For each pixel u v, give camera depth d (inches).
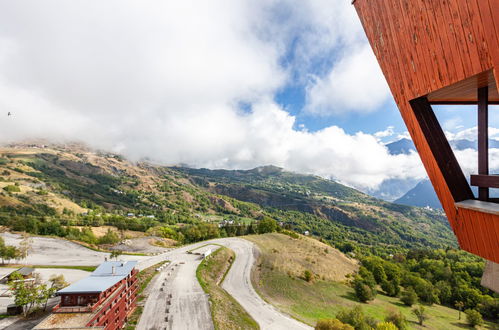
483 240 242.8
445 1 219.0
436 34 238.1
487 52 188.4
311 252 3730.3
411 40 273.1
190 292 1804.9
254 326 1589.6
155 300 1662.2
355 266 3713.1
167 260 2691.9
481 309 2829.7
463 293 3127.5
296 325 1708.9
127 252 3184.1
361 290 2564.0
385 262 3811.5
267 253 3361.2
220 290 2049.7
